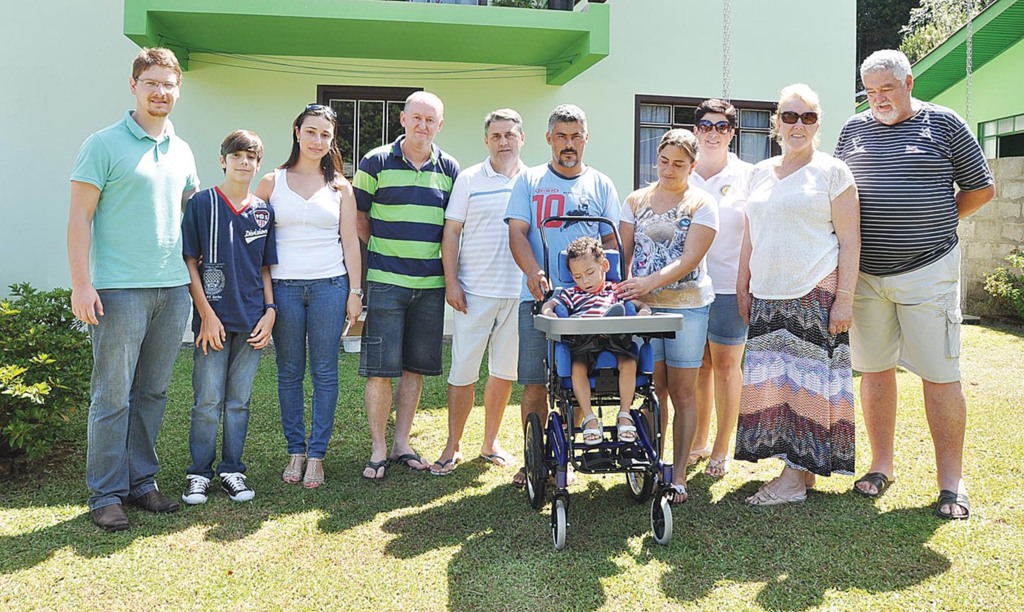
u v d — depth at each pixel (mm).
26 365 3900
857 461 4195
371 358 4051
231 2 6641
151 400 3568
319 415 3939
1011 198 9227
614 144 8672
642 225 3725
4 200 7871
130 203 3264
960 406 3527
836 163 3496
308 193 3879
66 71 7859
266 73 8062
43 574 2877
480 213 4043
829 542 3156
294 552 3098
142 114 3324
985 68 11695
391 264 4012
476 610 2646
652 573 2908
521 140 4109
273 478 3984
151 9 6578
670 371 3689
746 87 8914
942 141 3529
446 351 7574
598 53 7203
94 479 3367
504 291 4078
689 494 3766
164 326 3475
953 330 3535
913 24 21391
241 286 3688
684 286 3604
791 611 2623
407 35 7270
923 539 3164
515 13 7055
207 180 8039
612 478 4012
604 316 3221
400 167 4012
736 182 4066
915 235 3537
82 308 3152
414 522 3412
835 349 3541
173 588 2789
